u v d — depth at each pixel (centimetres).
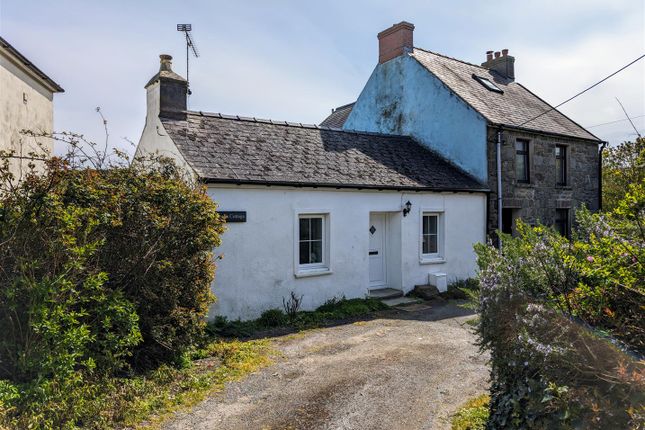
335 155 1116
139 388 510
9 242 451
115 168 609
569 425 277
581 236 449
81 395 455
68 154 559
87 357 498
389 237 1151
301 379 567
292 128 1168
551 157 1467
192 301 654
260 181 860
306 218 973
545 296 383
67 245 468
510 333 359
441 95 1395
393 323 863
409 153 1333
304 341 739
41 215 464
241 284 852
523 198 1375
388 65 1596
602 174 1620
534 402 312
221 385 546
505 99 1529
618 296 346
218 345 697
